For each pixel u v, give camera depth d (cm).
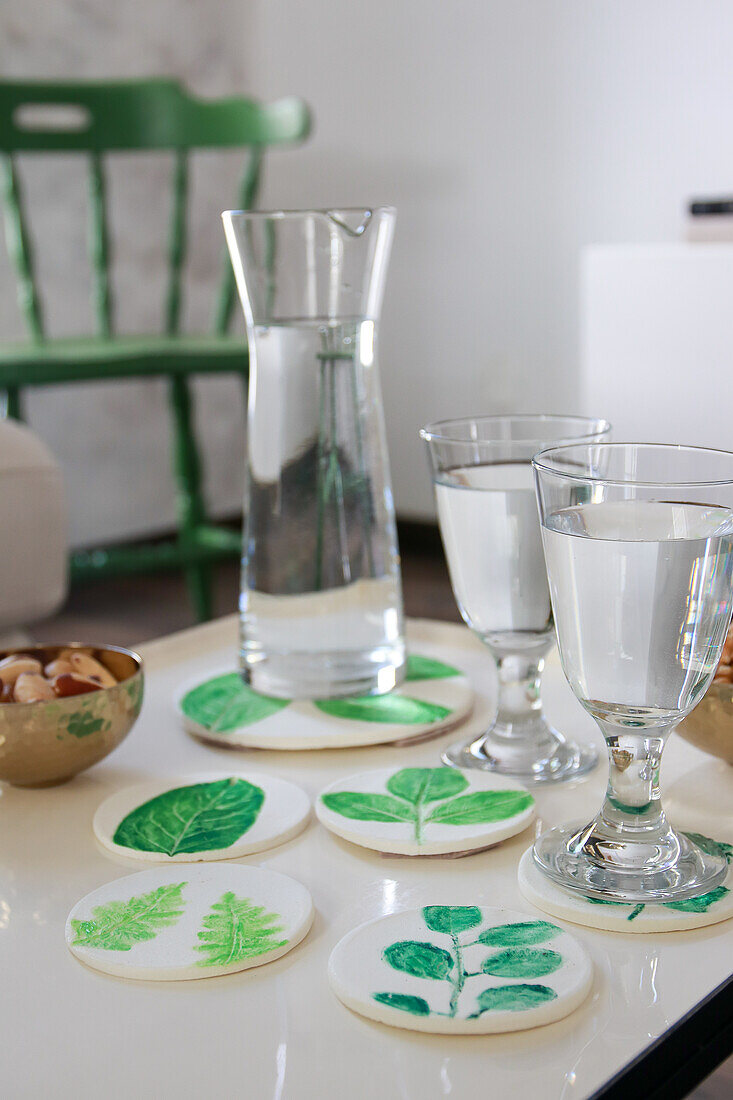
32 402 235
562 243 222
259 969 39
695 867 43
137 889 43
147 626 210
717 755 52
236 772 54
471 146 232
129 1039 35
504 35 222
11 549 111
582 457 44
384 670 63
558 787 53
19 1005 37
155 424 258
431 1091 32
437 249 243
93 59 239
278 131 201
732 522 38
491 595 53
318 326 59
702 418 169
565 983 36
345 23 250
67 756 52
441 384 249
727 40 192
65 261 240
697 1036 35
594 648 40
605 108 211
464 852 46
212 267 271
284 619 62
